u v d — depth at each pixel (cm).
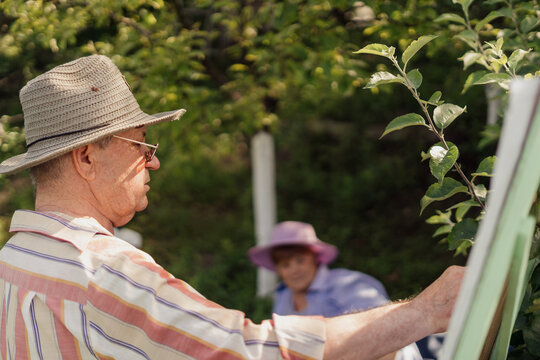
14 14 308
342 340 121
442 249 782
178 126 456
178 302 125
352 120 1127
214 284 734
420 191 1001
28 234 141
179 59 412
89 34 396
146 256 135
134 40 394
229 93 520
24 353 133
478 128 831
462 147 861
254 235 905
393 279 753
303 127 1147
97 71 146
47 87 141
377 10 348
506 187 86
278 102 557
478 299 91
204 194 1063
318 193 1025
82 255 133
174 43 399
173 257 855
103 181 144
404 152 1069
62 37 329
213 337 122
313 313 368
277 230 387
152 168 157
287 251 374
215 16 458
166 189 1070
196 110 466
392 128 149
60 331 130
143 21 384
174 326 123
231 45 514
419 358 168
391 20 361
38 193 146
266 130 626
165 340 123
